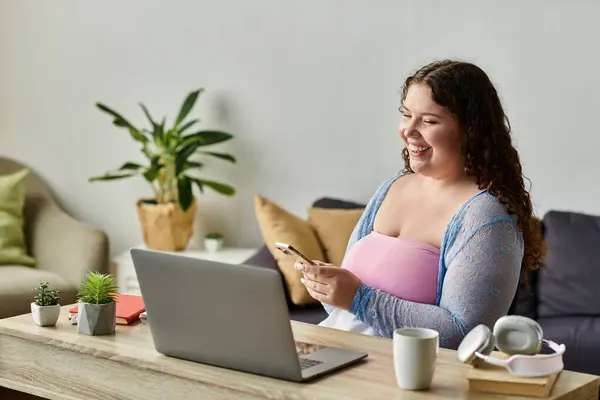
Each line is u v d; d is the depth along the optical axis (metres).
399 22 4.57
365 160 4.71
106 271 4.69
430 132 2.40
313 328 2.46
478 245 2.31
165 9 5.18
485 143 2.40
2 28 5.71
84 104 5.49
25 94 5.68
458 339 2.28
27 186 5.29
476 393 1.91
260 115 4.97
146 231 4.96
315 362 2.10
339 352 2.18
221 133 4.83
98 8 5.39
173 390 2.11
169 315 2.12
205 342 2.09
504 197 2.38
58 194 5.63
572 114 4.26
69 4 5.47
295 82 4.86
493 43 4.39
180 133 4.88
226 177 5.09
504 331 1.98
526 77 4.34
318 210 4.42
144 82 5.29
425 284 2.42
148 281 2.12
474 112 2.39
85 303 2.38
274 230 4.20
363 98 4.69
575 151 4.27
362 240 2.60
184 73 5.16
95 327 2.37
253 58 4.96
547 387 1.88
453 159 2.44
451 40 4.47
